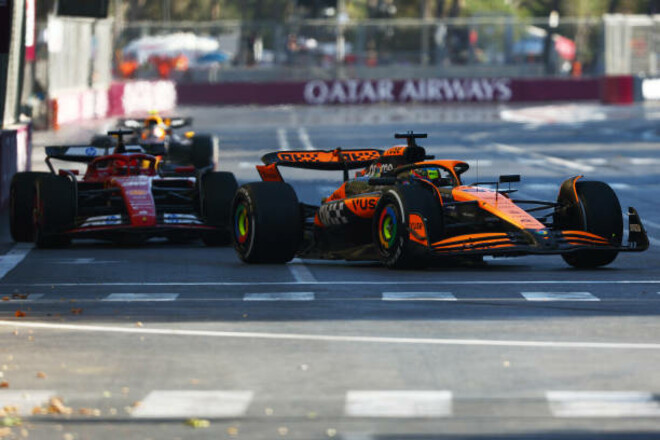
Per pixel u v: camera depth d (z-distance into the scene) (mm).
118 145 64875
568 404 25406
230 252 58156
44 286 45125
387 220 47750
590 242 46062
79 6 124062
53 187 59094
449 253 45281
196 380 27906
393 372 28578
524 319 35750
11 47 89312
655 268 49219
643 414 24578
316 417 24594
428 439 22969
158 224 58500
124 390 26953
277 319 36156
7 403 25953
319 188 93000
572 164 115875
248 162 120312
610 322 35188
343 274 47375
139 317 36781
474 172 107688
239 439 23125
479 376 28062
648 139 151250
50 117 171750
